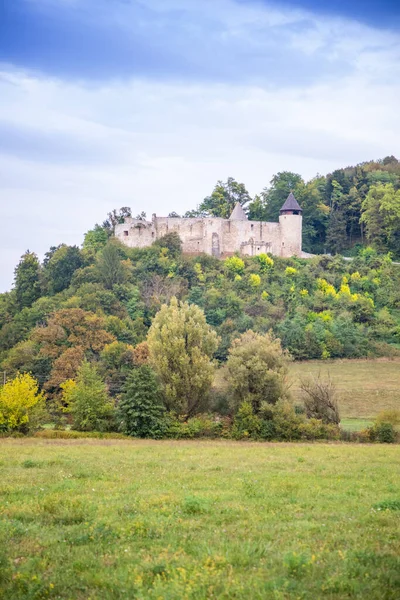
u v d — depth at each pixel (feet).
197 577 52.75
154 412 207.00
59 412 265.75
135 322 428.15
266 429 204.74
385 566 56.65
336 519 76.13
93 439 192.13
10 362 355.36
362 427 232.73
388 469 124.06
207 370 231.50
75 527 70.79
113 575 54.95
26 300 506.89
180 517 75.51
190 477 107.96
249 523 73.36
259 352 237.25
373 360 405.80
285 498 89.40
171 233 555.69
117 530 69.00
